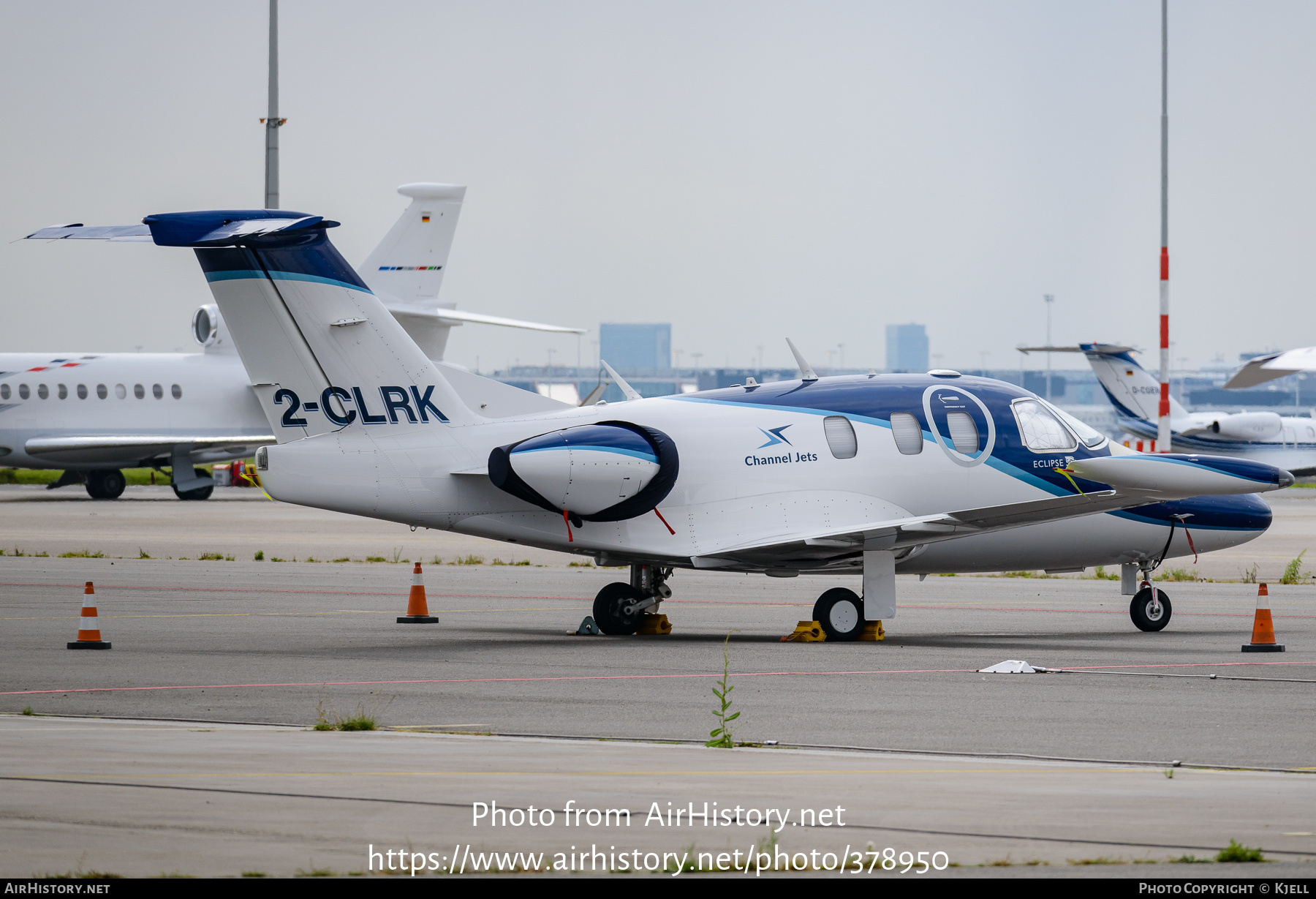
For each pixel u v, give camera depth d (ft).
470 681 179.22
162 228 204.54
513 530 227.61
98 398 643.45
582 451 221.87
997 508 216.74
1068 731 141.38
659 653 209.15
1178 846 91.66
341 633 235.81
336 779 111.75
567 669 190.80
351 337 219.82
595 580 342.85
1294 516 604.90
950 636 236.02
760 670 190.19
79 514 571.28
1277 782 114.32
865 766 120.88
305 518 568.00
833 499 233.76
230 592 307.37
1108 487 242.99
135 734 136.98
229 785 108.99
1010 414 244.63
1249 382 416.87
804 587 333.42
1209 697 164.86
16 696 165.78
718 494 231.30
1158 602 243.40
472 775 114.11
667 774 115.75
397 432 222.69
